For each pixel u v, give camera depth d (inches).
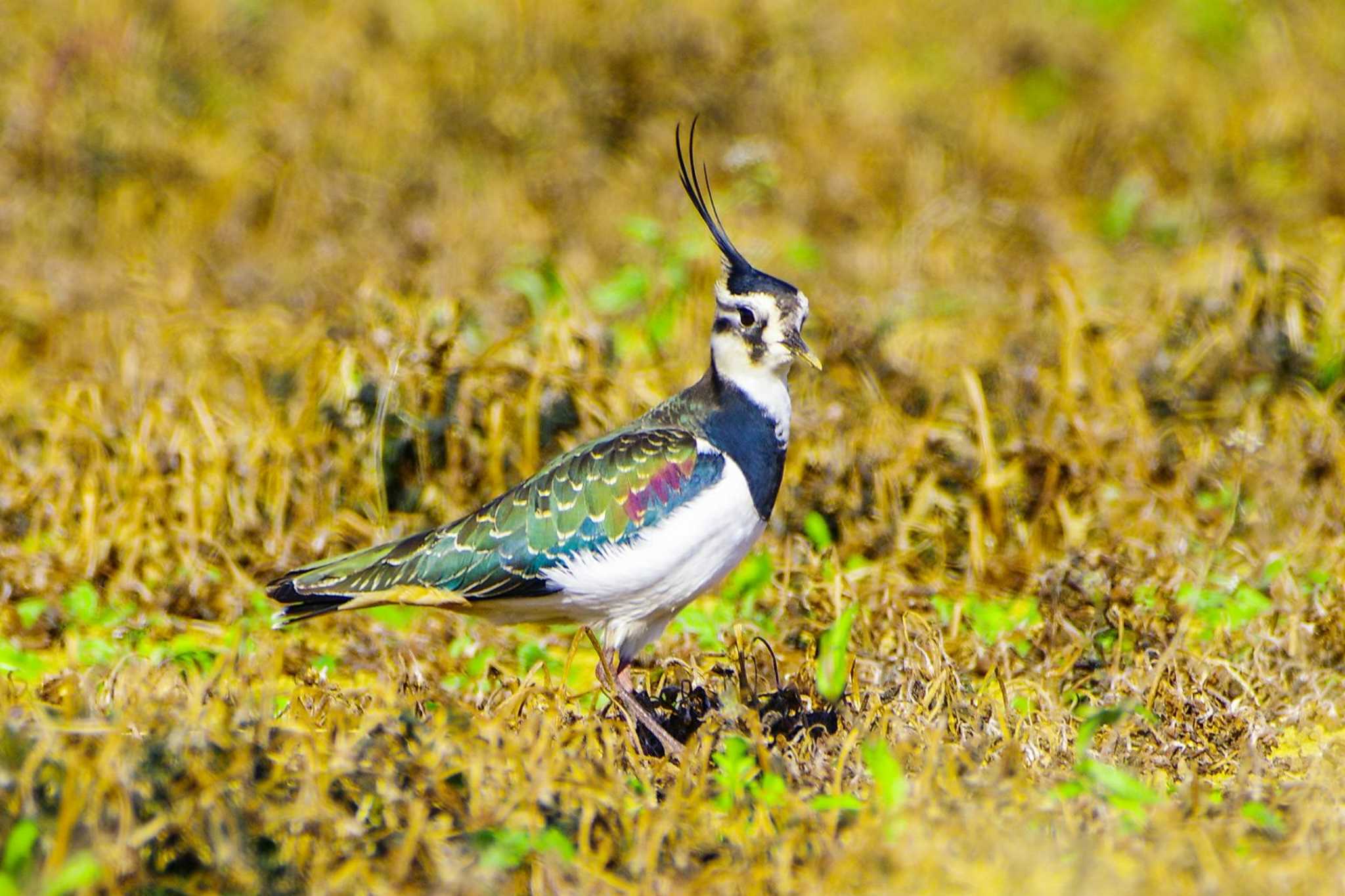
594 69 813.2
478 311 577.6
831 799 329.4
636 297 615.8
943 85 868.6
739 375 408.2
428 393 526.3
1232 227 692.7
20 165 744.3
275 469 510.0
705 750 347.3
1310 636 430.0
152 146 751.1
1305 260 590.6
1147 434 530.3
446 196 743.7
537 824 316.5
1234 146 789.9
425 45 837.8
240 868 295.3
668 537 396.2
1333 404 547.5
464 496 521.3
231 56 826.8
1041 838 315.3
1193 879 299.3
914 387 557.0
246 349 583.5
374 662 441.1
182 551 487.8
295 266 676.1
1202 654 422.3
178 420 525.3
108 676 391.9
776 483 412.8
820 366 401.7
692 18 844.0
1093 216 772.0
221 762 311.7
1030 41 890.1
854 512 508.4
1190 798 330.0
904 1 940.0
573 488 400.2
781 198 739.4
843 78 853.8
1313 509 500.4
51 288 659.4
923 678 401.1
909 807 314.0
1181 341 568.4
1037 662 432.8
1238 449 514.3
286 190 732.0
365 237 700.7
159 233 727.1
